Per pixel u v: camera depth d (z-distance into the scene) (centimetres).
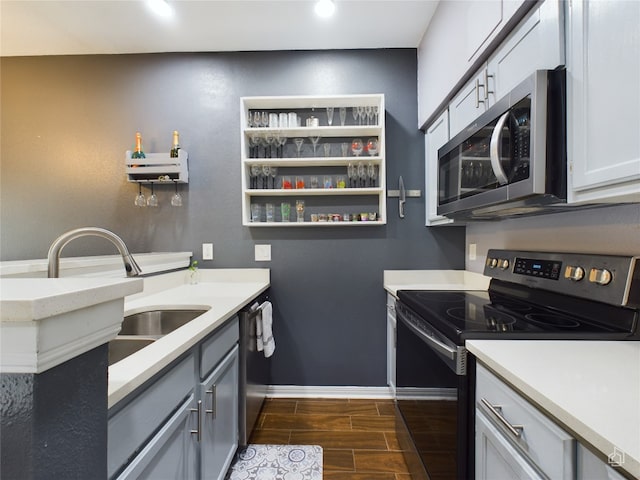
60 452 40
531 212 140
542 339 92
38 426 37
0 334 37
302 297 228
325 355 227
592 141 85
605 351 82
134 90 228
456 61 160
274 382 228
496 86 131
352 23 198
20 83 228
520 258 151
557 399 56
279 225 222
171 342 89
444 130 188
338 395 226
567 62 93
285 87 226
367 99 212
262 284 216
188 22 196
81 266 131
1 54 227
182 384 96
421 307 135
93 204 227
